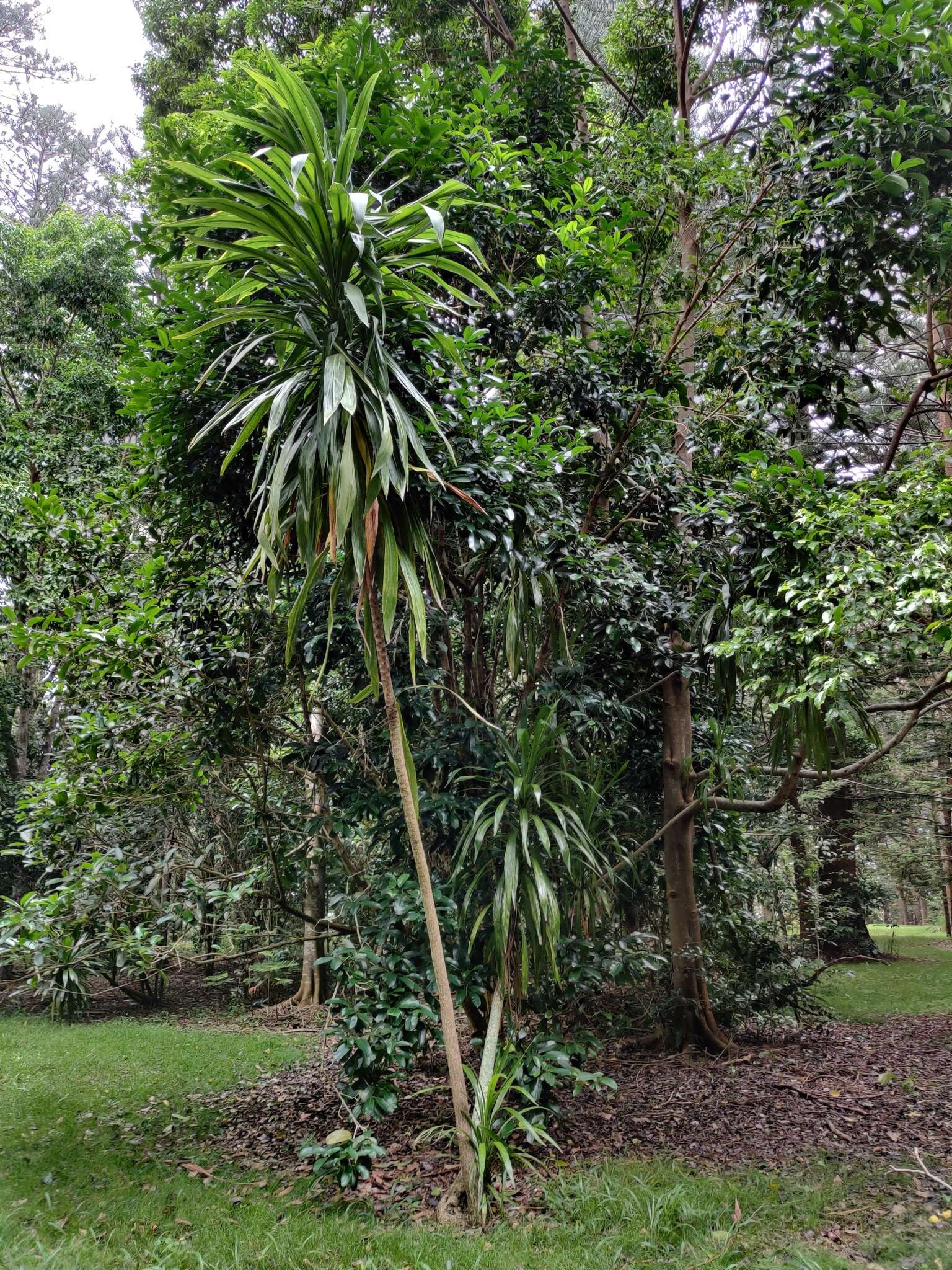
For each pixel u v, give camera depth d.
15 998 10.45
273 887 5.56
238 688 4.64
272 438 3.09
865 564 3.33
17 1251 2.99
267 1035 8.25
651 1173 3.60
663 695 6.29
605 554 4.39
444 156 4.49
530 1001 4.18
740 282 5.80
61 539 4.79
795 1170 3.65
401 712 4.49
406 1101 4.75
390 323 3.27
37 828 4.54
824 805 11.48
